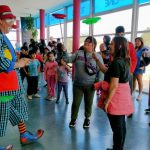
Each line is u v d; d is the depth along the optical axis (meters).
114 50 2.22
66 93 4.79
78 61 3.17
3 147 2.66
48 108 4.45
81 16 9.41
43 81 7.52
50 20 13.51
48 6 11.21
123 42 2.21
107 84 2.24
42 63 7.01
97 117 3.88
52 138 3.02
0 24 2.20
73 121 3.41
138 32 6.32
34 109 4.37
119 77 2.17
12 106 2.55
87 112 3.37
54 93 5.21
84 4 9.16
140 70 4.89
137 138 3.05
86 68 3.13
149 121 3.71
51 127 3.42
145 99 5.16
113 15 7.38
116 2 7.20
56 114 4.06
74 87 3.31
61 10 11.70
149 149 2.74
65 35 11.22
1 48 2.12
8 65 2.13
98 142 2.90
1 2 10.16
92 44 3.10
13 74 2.32
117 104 2.20
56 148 2.74
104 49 4.53
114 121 2.26
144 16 6.09
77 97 3.30
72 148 2.74
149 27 5.93
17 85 2.38
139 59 4.80
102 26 7.96
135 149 2.73
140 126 3.48
